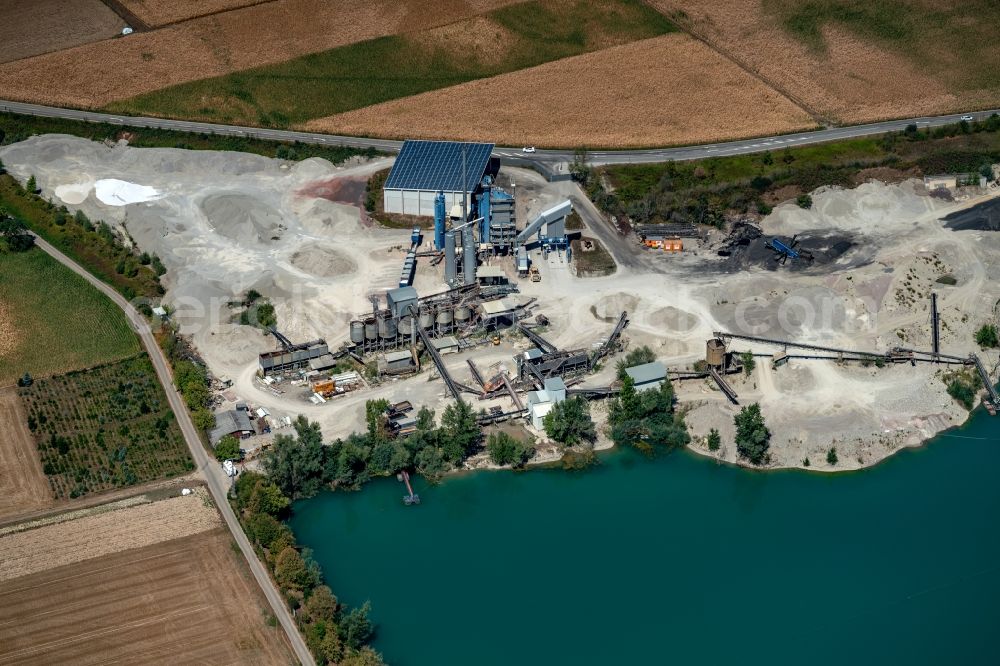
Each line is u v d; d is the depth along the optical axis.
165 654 170.75
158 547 193.62
